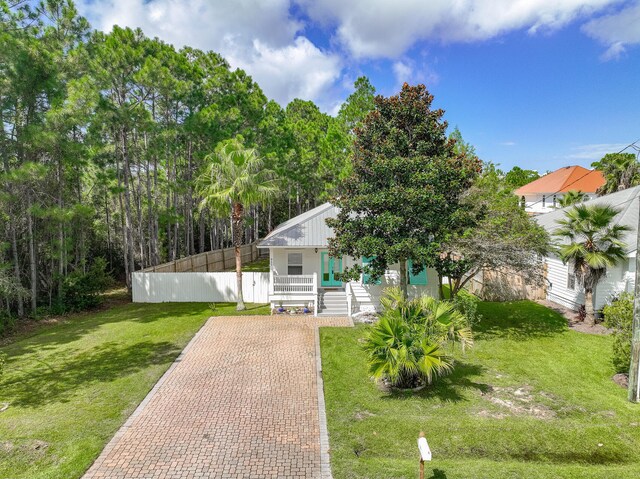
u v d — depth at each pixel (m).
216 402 9.96
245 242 40.88
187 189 28.33
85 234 26.52
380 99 14.67
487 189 18.00
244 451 7.83
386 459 7.58
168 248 34.09
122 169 27.81
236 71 36.22
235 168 18.70
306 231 19.64
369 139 14.91
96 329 16.58
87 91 18.39
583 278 16.31
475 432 8.48
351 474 7.00
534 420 9.07
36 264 21.11
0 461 7.47
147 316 18.64
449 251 16.83
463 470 7.00
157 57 25.89
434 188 13.29
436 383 11.24
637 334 10.02
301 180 40.59
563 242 19.30
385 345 10.19
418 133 14.36
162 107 26.91
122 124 22.64
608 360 12.87
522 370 12.18
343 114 47.91
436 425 8.81
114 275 30.52
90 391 10.57
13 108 17.81
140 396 10.27
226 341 14.70
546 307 19.55
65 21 21.47
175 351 13.67
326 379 11.37
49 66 17.73
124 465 7.36
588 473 6.88
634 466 7.25
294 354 13.38
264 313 18.97
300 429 8.70
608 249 15.68
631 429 8.66
